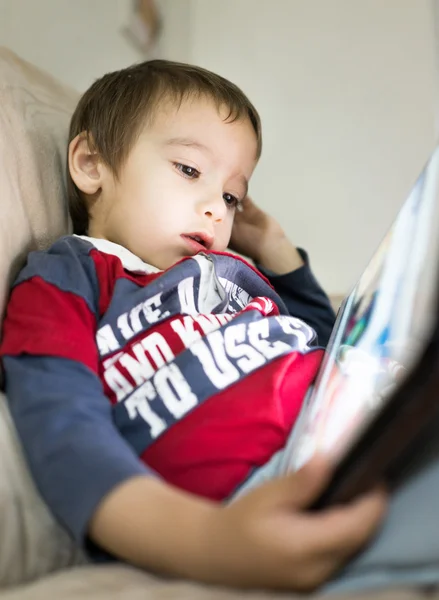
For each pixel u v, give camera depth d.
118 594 0.40
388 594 0.37
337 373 0.62
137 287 0.73
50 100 0.99
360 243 1.63
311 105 1.69
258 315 0.72
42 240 0.82
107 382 0.64
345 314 0.76
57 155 0.94
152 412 0.59
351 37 1.68
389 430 0.34
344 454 0.37
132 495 0.44
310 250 1.66
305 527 0.37
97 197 0.91
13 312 0.65
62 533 0.52
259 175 1.70
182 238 0.86
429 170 0.68
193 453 0.56
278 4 1.74
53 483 0.48
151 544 0.41
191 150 0.88
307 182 1.67
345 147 1.66
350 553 0.37
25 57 1.16
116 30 1.52
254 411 0.59
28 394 0.55
